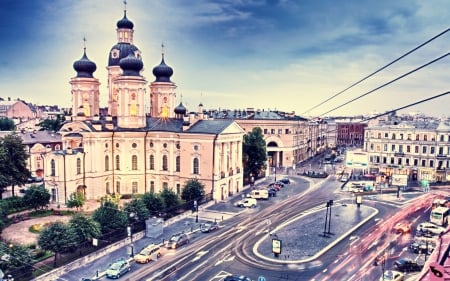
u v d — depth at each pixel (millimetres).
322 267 48938
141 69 96000
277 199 89250
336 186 105875
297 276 46219
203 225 65688
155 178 94375
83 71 96562
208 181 87562
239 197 91500
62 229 49000
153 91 107562
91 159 87000
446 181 108375
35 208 75938
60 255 49188
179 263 50531
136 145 93812
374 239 59625
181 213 72875
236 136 95500
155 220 61688
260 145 111625
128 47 105875
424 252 52719
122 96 93688
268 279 45406
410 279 44719
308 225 67500
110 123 92062
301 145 160375
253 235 62250
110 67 105500
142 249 54750
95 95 98250
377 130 119062
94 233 52625
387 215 73938
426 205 81875
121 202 85750
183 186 85562
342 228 65500
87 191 86812
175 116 106812
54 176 80938
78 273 46438
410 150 113688
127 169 93250
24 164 84375
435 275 10188
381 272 46906
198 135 87812
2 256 43125
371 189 99000
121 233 58125
